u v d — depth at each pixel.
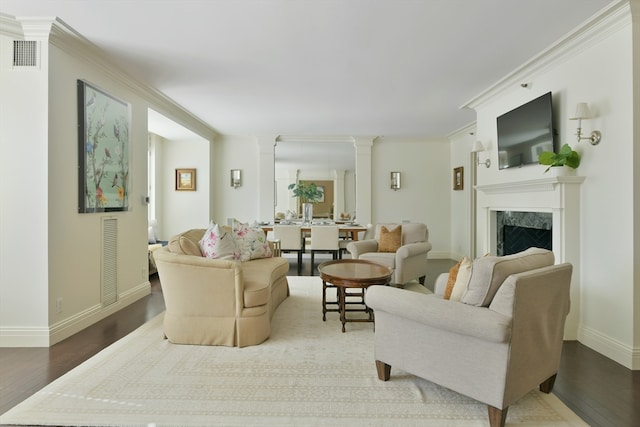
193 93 4.25
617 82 2.46
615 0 2.28
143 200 4.07
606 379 2.20
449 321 1.71
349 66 3.43
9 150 2.60
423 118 5.50
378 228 5.10
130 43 2.91
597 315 2.64
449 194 7.16
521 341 1.64
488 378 1.65
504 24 2.62
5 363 2.34
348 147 7.78
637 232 2.35
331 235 5.62
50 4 2.34
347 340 2.78
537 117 3.23
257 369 2.26
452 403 1.88
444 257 7.14
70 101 2.87
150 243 5.50
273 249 4.43
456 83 3.88
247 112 5.15
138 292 3.93
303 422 1.71
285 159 9.30
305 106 4.83
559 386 2.11
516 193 3.55
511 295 1.57
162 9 2.41
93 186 3.13
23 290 2.63
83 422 1.70
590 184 2.70
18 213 2.61
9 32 2.58
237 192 6.91
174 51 3.07
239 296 2.63
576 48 2.80
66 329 2.80
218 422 1.71
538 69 3.27
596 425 1.74
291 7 2.39
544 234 3.45
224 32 2.74
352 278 2.88
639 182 2.35
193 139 6.41
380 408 1.83
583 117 2.61
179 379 2.12
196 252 2.92
